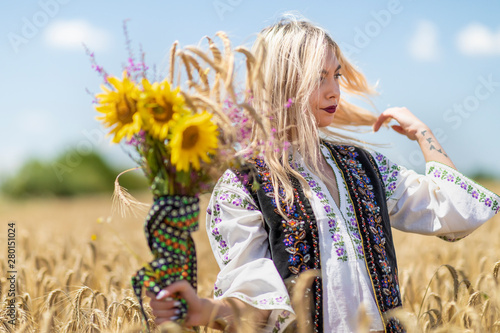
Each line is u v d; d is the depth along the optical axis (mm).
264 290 2498
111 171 45562
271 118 2668
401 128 3354
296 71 2809
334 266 2559
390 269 2695
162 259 2205
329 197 2703
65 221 13445
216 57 2359
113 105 2111
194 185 2213
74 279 4172
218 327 2408
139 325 2717
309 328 2465
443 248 6156
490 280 3367
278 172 2678
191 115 2125
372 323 2521
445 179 3006
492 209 2912
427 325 2957
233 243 2668
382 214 2797
